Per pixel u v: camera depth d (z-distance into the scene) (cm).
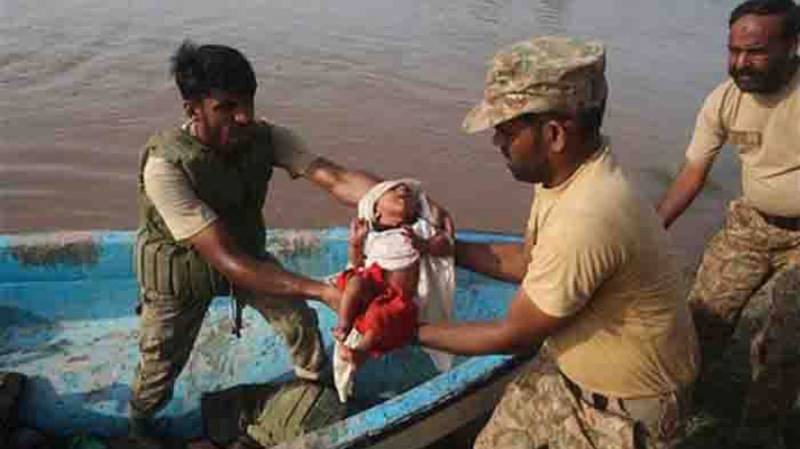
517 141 227
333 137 779
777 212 354
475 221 641
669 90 952
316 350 360
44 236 422
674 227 620
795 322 335
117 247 425
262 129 324
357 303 257
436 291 279
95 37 997
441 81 946
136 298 433
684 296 249
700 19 1288
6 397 354
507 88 221
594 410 257
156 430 356
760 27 318
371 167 724
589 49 221
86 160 693
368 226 283
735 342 447
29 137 725
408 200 282
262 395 362
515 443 275
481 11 1274
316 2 1253
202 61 290
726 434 385
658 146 793
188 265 321
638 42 1147
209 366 398
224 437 351
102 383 383
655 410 254
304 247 443
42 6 1100
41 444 346
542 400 270
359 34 1108
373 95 888
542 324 237
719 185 684
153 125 765
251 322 427
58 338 411
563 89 217
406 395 322
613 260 227
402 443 317
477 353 249
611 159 232
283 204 643
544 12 1289
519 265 284
